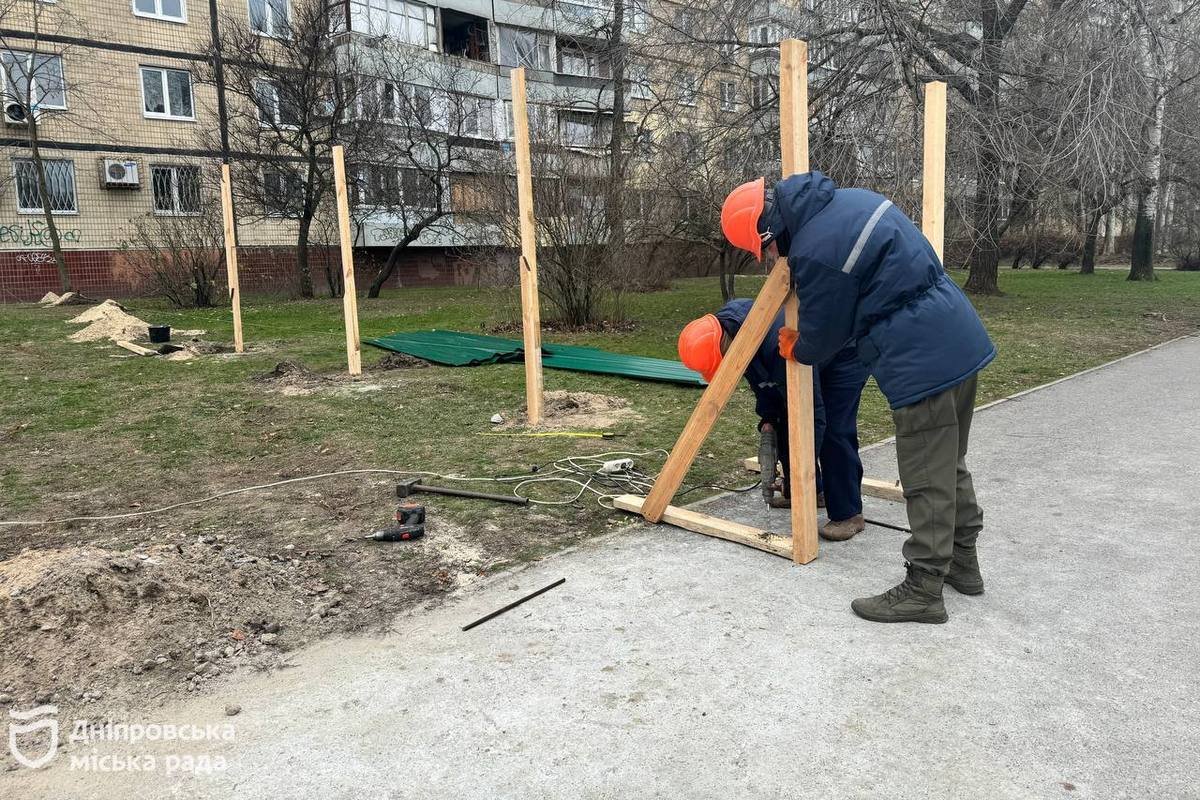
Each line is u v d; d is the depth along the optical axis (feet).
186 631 10.66
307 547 14.11
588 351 38.75
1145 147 45.29
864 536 14.43
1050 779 7.65
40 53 73.46
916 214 38.96
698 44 47.93
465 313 61.72
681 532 14.76
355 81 77.30
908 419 10.78
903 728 8.53
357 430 23.38
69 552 11.64
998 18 43.62
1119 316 51.67
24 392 29.71
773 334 13.74
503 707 9.11
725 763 8.03
